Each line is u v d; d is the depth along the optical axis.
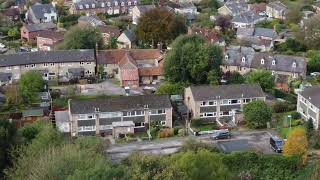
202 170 79.62
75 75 150.25
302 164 98.25
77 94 138.38
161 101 118.62
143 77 147.75
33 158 81.44
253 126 116.88
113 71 154.50
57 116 118.69
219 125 118.75
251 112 116.31
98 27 194.75
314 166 95.25
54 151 78.50
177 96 130.75
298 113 122.25
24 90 132.50
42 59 150.75
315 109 114.62
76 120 114.62
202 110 120.94
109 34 189.88
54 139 92.12
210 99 120.44
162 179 66.81
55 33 189.62
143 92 139.75
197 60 139.38
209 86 124.25
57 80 148.88
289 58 150.62
